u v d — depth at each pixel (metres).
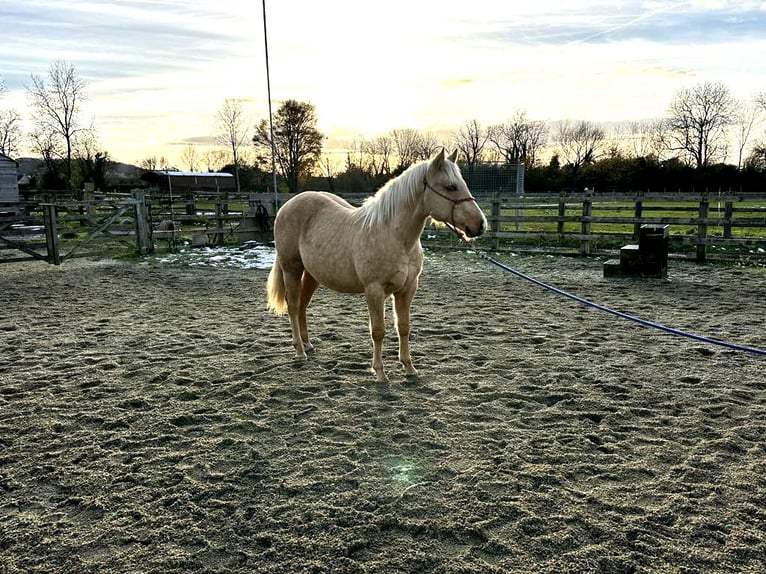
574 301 7.84
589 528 2.67
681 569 2.39
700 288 8.53
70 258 12.37
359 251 4.37
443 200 4.07
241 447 3.55
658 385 4.55
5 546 2.61
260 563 2.46
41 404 4.27
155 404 4.25
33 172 45.47
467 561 2.46
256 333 6.30
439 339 5.99
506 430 3.76
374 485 3.08
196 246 14.07
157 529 2.71
